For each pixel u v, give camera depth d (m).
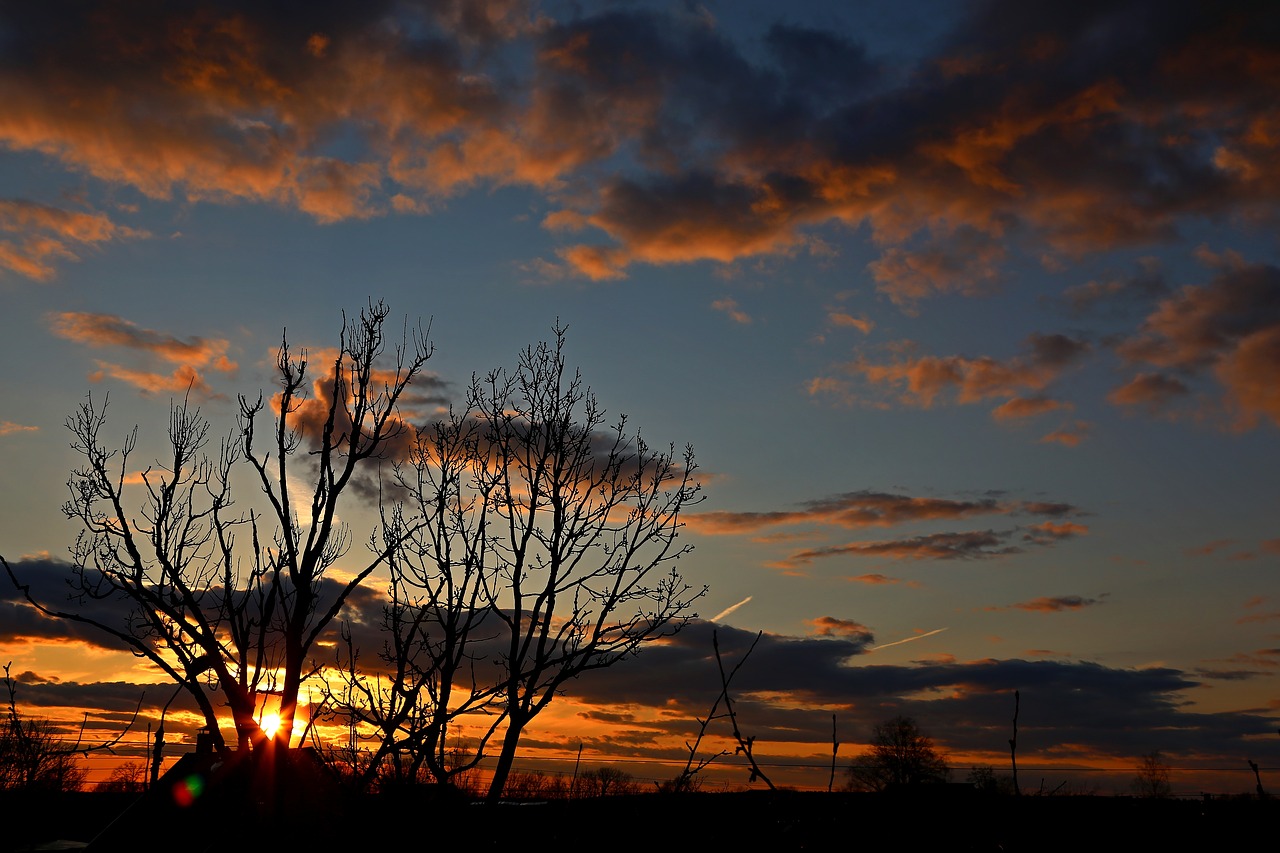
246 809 6.27
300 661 6.45
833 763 6.11
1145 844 7.53
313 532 6.73
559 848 7.61
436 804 6.87
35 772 7.68
